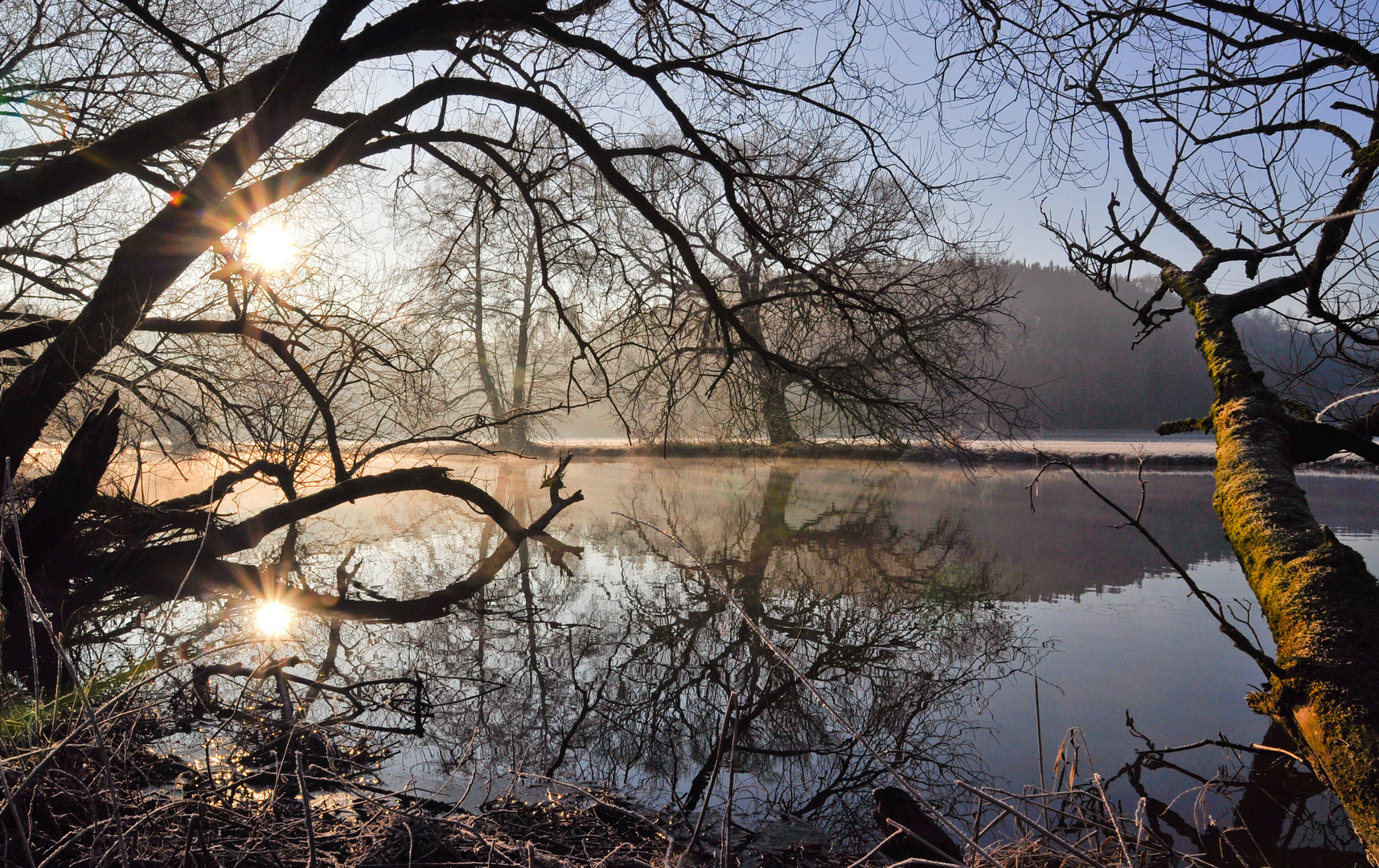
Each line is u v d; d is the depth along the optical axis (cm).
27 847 207
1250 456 302
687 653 650
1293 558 244
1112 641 662
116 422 498
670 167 870
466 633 700
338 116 682
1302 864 314
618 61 678
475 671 591
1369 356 473
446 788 386
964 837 206
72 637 527
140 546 628
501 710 512
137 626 603
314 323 751
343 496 695
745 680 582
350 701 513
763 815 364
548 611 785
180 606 674
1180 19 444
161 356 780
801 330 937
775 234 746
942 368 800
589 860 295
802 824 353
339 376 773
